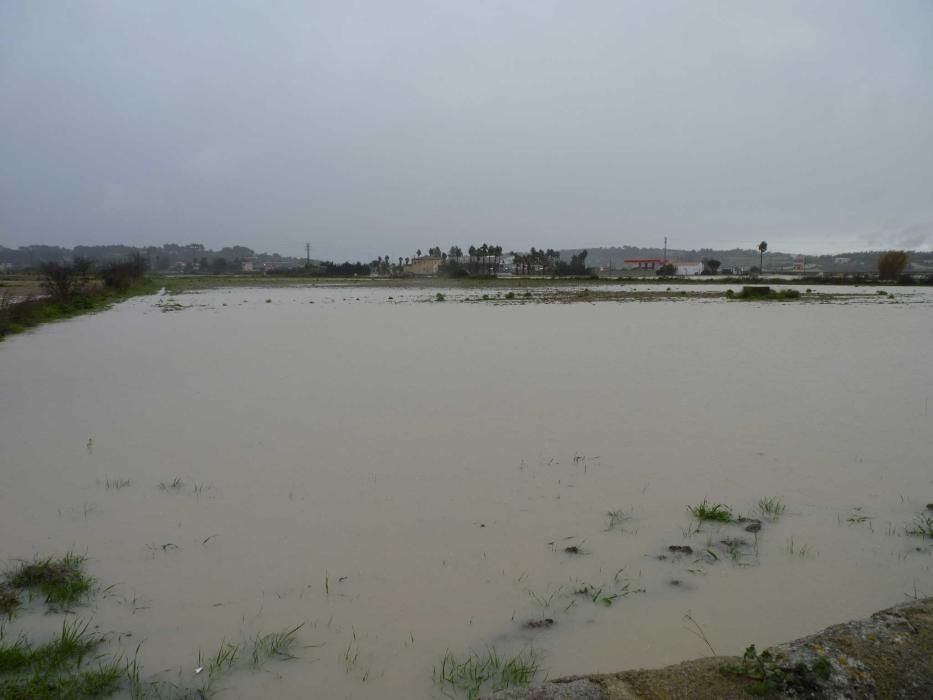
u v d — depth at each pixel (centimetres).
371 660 351
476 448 736
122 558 471
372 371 1258
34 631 377
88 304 3142
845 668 287
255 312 2914
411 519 538
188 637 373
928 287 6462
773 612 393
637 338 1822
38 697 314
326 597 416
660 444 746
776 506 557
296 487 615
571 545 486
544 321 2394
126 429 834
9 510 562
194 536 508
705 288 5912
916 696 275
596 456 703
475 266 11494
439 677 335
